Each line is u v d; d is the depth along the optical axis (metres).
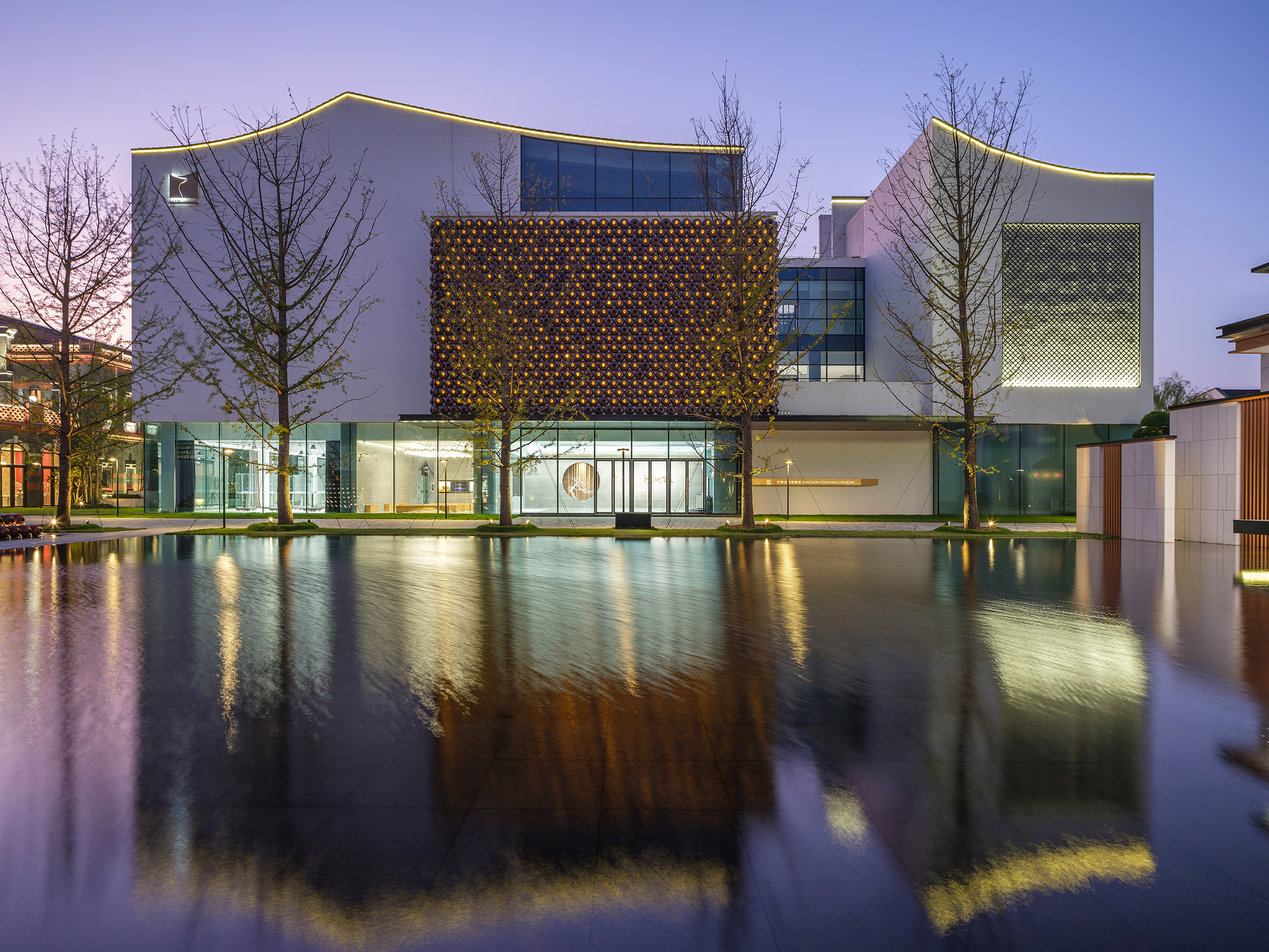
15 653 7.77
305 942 2.82
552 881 3.27
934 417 33.53
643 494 35.88
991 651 8.00
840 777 4.48
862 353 40.94
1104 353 36.00
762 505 36.91
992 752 4.90
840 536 26.02
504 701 6.10
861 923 2.94
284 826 3.81
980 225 35.38
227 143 36.00
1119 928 2.92
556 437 35.66
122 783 4.37
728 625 9.53
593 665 7.33
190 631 8.99
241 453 37.06
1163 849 3.57
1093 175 35.88
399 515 35.88
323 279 28.75
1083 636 8.76
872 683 6.66
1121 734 5.25
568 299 34.09
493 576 14.62
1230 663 7.44
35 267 28.95
